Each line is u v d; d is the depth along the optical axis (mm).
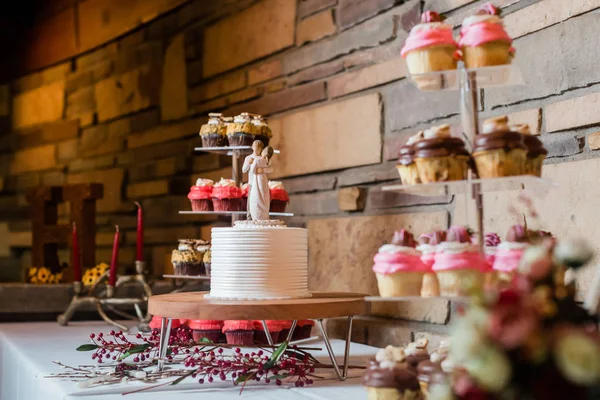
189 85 3963
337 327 2742
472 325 913
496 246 1560
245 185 2287
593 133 1861
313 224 2943
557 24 1955
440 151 1485
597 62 1848
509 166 1456
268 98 3262
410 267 1513
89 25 4977
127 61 4629
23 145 5742
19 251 5742
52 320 3266
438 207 2355
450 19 2332
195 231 3912
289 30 3096
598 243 1819
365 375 1399
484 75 1603
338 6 2826
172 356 1983
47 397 1746
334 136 2828
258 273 1845
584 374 841
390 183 2564
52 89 5426
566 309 1032
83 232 3648
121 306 3219
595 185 1836
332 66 2859
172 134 4137
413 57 1604
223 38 3611
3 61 5898
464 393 934
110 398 1573
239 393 1623
